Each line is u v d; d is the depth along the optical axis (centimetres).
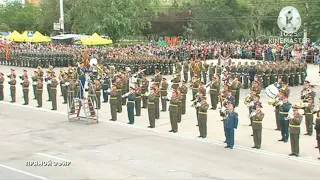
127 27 14138
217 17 14650
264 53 10388
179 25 16538
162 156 3494
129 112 4712
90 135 4225
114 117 4891
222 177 2981
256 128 3719
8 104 5944
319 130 3550
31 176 3008
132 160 3378
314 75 8531
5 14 17662
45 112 5406
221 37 14750
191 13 16088
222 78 7006
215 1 15575
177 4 17475
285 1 14425
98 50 10088
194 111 5356
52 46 11162
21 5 18688
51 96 5756
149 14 15625
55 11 16200
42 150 3688
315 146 3803
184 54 10569
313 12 10562
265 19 16288
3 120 4938
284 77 7025
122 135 4225
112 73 6662
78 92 5194
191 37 14975
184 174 3039
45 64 10031
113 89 4900
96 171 3105
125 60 8369
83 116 5019
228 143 3762
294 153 3528
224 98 4541
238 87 5603
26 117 5103
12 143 3928
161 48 10731
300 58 9662
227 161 3369
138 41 16588
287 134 3944
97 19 13950
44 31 17112
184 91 5175
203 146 3819
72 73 6178
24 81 5869
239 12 15612
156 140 4025
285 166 3253
